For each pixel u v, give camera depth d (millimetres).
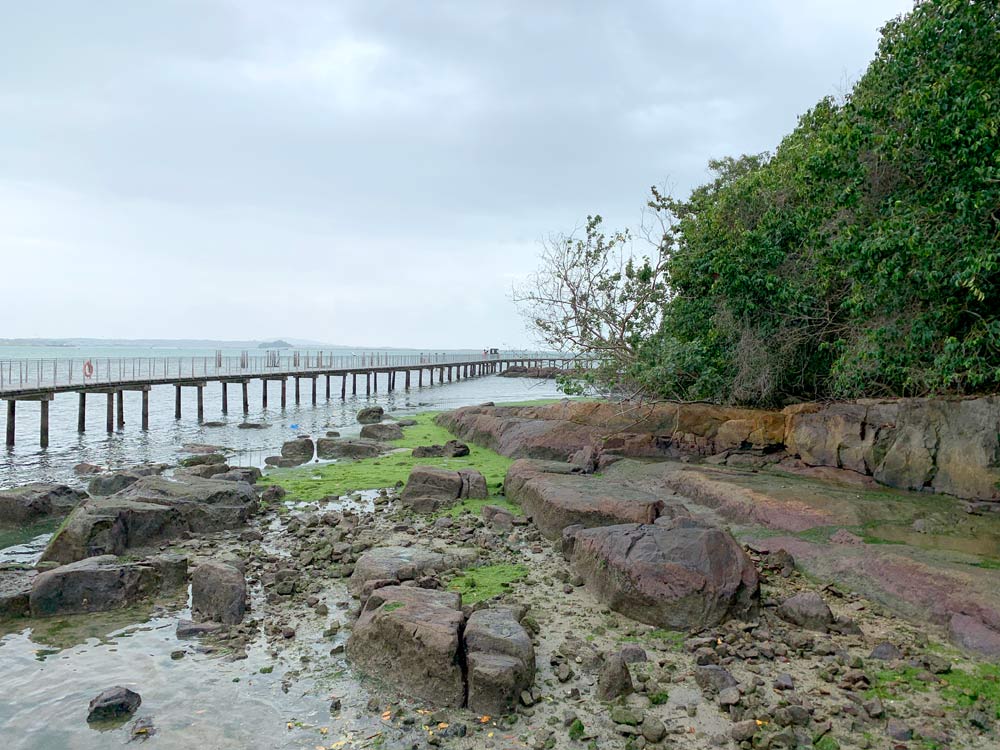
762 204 16672
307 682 6273
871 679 5980
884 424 13109
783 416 15492
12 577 9305
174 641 7281
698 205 19922
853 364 13055
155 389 58031
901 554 8391
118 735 5469
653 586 7410
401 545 10547
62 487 13805
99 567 8516
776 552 9242
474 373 79000
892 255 10516
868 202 12414
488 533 11188
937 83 10039
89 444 25797
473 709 5684
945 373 10523
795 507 10773
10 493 12992
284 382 41594
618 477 15383
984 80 10070
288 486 15805
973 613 6945
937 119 10000
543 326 20578
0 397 23562
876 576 8219
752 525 10828
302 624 7672
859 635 6953
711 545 7617
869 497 11227
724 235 16562
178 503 11875
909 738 5137
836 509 10531
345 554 10047
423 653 5957
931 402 12375
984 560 8070
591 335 20172
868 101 11945
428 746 5219
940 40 10602
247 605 8188
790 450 15062
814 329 16172
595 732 5340
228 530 11969
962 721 5344
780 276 15820
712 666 6160
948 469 11742
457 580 8812
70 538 10078
